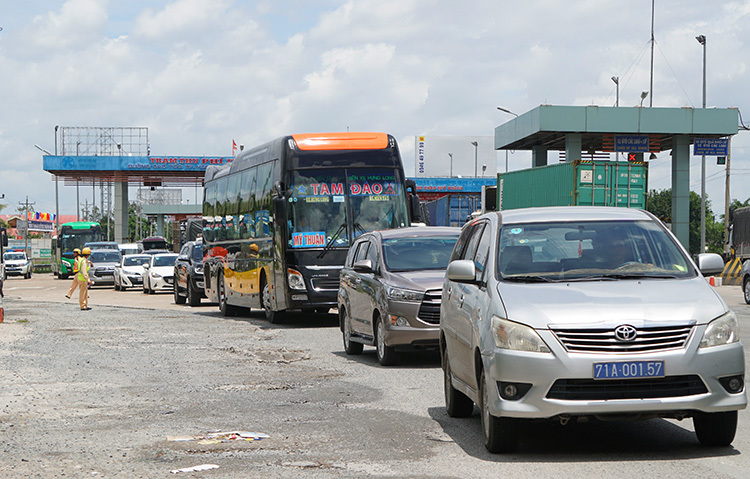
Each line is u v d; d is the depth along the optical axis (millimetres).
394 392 11430
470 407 9523
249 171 24359
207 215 29375
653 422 9133
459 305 8977
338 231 21234
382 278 14516
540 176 35531
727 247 39938
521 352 7336
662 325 7293
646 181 32344
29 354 16047
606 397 7242
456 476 6973
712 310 7484
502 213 9234
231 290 25734
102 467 7359
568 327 7301
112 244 63750
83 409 10320
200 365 14438
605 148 49906
